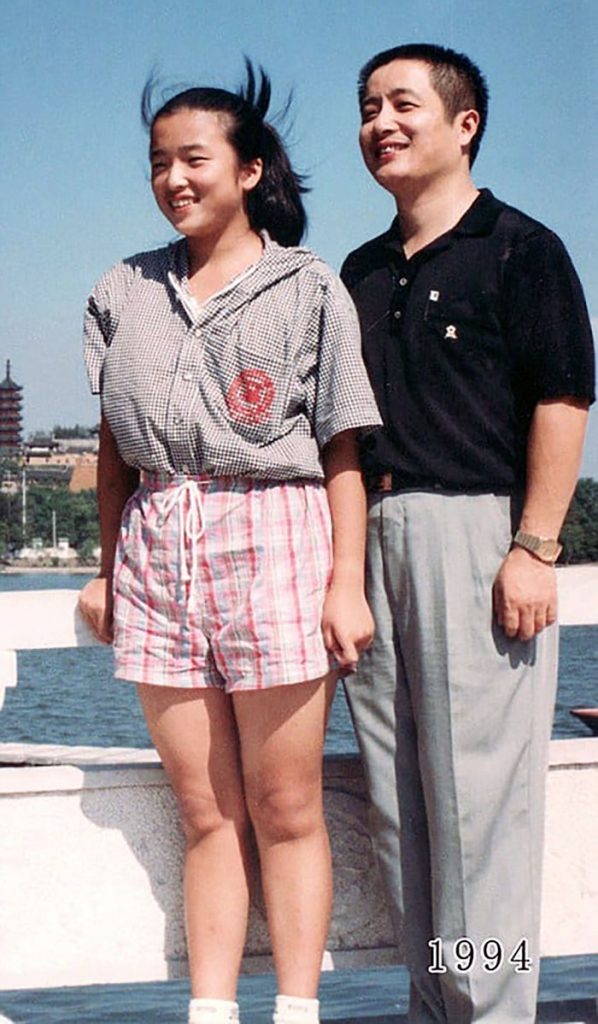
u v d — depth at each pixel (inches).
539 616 111.8
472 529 113.0
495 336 112.5
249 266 111.9
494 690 113.3
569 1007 131.3
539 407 111.4
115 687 700.7
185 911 120.1
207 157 110.6
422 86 115.0
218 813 115.2
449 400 113.0
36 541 2265.0
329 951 124.7
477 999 114.2
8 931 122.3
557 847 126.7
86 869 123.2
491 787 113.2
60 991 235.6
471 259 113.3
